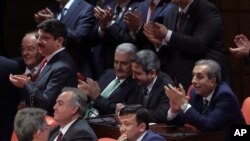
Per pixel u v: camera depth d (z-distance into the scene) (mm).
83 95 15805
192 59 18953
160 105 17453
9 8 27438
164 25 19609
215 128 16547
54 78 17531
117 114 17312
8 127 18094
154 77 17750
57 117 15617
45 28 17734
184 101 16625
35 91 17266
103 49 20891
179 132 16406
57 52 17891
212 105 16828
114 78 19453
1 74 18000
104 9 21609
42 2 27234
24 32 27312
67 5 21188
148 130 15242
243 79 24641
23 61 20625
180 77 19016
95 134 16078
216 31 18766
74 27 20969
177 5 18969
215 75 16734
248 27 24703
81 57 21078
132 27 19906
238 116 16750
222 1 24812
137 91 18547
